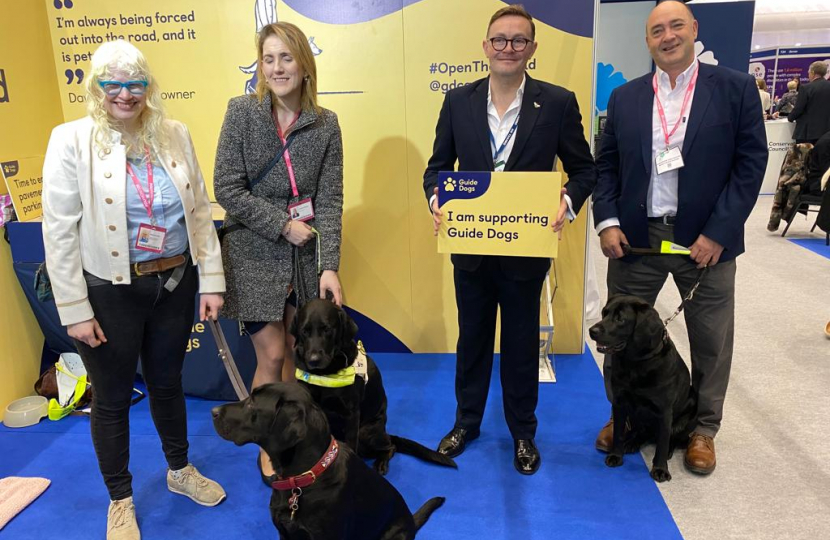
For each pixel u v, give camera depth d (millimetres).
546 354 3395
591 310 4121
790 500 2221
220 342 2404
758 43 13430
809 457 2502
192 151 2078
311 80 2150
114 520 2092
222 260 2303
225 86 3396
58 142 1755
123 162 1791
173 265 1958
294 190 2229
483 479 2404
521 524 2133
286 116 2197
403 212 3482
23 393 3174
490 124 2211
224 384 3129
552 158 2178
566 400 3074
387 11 3207
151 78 1814
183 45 3355
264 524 2184
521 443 2482
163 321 2010
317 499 1591
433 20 3195
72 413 3043
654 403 2285
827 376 3256
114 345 1903
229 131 2137
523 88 2127
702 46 6699
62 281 1778
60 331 3180
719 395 2465
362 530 1689
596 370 3426
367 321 3693
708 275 2320
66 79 3467
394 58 3266
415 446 2512
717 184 2207
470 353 2486
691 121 2182
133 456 2635
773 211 6598
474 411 2600
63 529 2188
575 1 3084
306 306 2023
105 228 1786
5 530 2182
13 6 3141
